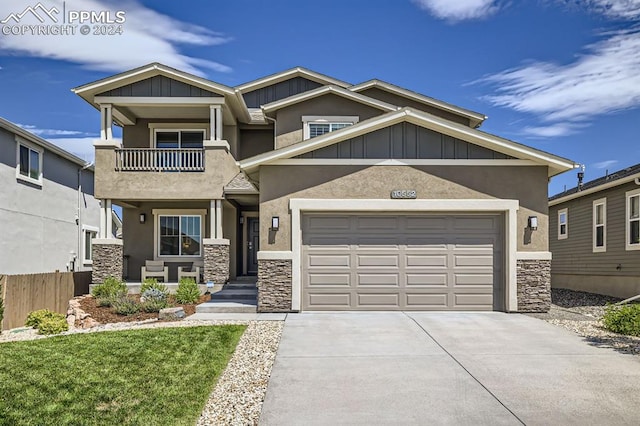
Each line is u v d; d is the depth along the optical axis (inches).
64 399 241.6
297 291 467.5
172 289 593.0
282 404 237.9
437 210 471.5
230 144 700.0
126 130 707.4
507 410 229.9
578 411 228.5
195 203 713.6
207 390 254.2
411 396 247.8
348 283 474.0
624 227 650.8
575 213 796.6
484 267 476.4
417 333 378.9
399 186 471.2
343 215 477.7
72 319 498.3
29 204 748.0
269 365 297.4
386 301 473.7
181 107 648.4
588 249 750.5
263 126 727.1
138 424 215.0
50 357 308.3
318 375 279.6
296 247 469.1
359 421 218.8
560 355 319.3
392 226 477.4
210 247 605.6
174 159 632.4
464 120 695.7
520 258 468.8
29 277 528.4
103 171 621.3
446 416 223.5
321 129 645.3
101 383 262.7
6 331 478.0
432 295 474.3
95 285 593.6
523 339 361.1
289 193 472.4
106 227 624.1
